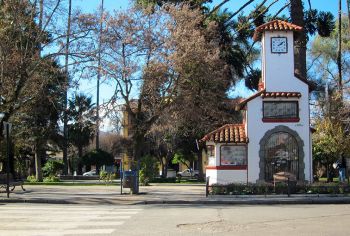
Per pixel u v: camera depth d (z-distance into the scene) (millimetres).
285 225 12711
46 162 59719
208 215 15133
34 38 25422
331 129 31859
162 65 25812
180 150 50094
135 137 27094
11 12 24797
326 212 16156
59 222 13203
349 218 14375
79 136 59750
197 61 27047
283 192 22516
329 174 36844
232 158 25141
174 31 27266
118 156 61750
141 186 32000
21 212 15859
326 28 32438
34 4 25094
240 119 37500
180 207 18406
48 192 25516
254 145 25094
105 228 12008
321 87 44344
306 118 25219
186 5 29969
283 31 25906
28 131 42094
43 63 25828
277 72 25625
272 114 25266
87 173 63438
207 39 32312
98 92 46031
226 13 35531
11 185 25500
